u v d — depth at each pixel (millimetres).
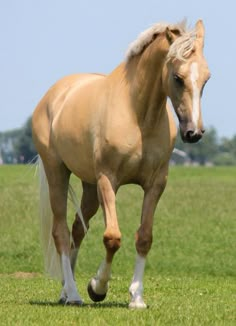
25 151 149375
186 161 178000
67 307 13938
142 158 13547
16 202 36594
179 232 29828
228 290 17750
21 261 24297
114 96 13781
